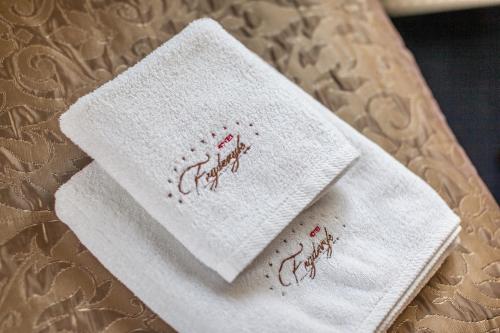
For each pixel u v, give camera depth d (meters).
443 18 1.26
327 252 0.62
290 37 0.80
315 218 0.63
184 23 0.79
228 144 0.61
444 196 0.73
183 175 0.59
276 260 0.60
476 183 0.76
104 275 0.60
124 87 0.61
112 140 0.59
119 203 0.61
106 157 0.59
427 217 0.65
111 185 0.62
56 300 0.58
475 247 0.71
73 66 0.72
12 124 0.66
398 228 0.64
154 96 0.61
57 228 0.62
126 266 0.59
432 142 0.77
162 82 0.62
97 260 0.61
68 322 0.58
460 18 1.26
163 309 0.58
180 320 0.57
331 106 0.76
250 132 0.61
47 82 0.70
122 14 0.77
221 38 0.65
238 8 0.81
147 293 0.58
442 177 0.75
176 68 0.63
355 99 0.77
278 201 0.59
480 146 1.17
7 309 0.57
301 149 0.61
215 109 0.62
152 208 0.58
